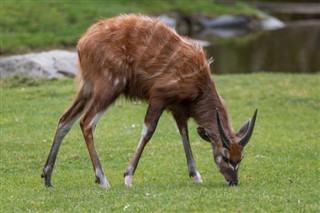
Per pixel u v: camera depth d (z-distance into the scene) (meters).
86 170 39.84
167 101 34.81
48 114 53.16
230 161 33.91
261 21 128.75
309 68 86.50
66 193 33.22
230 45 107.06
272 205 29.88
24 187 35.53
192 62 34.94
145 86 34.94
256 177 37.16
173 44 35.00
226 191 32.53
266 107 57.88
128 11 113.94
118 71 34.50
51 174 35.97
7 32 93.75
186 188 33.53
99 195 32.25
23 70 65.94
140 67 34.72
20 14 99.69
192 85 34.84
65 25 99.88
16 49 88.06
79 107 35.25
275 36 116.81
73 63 68.50
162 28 35.09
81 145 45.12
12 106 55.34
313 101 59.72
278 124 52.28
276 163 40.75
